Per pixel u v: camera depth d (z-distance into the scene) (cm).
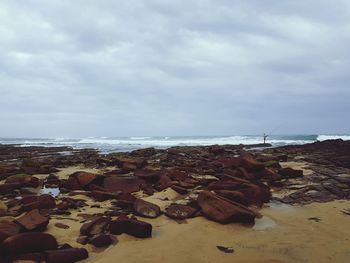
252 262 537
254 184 1013
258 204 903
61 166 1830
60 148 4291
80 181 1084
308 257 556
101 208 855
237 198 851
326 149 2494
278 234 671
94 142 7631
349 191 1051
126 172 1393
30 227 609
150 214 775
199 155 2278
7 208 806
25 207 796
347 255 563
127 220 650
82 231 643
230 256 561
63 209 827
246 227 715
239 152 2673
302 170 1352
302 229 703
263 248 597
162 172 1289
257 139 6694
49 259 507
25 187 1155
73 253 528
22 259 513
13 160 2519
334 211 842
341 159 1767
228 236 659
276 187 1129
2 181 1301
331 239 641
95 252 567
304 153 2370
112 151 3666
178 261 539
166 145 5400
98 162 1872
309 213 828
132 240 625
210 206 779
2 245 516
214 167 1499
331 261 539
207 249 591
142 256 555
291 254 569
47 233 581
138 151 2589
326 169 1448
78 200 926
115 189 1045
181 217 764
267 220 770
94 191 972
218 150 2452
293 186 1120
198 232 678
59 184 1170
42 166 1642
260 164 1253
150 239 635
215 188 986
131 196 908
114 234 647
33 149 4041
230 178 1098
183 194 1016
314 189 1069
